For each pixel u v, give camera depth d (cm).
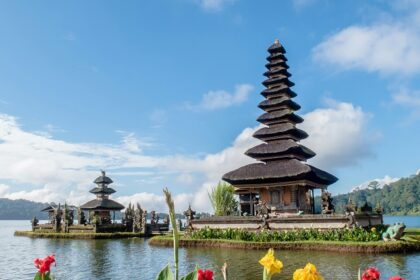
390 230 3169
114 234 5962
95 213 7031
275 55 5522
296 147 4747
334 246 3073
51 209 7975
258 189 4872
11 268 3009
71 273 2600
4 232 9888
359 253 2917
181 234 4688
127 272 2602
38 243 5316
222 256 3008
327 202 4131
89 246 4662
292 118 5266
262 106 5341
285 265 2428
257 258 2842
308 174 4444
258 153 4912
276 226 3928
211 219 4316
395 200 19850
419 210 18738
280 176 4478
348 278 1972
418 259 2581
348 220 3569
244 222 4122
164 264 2853
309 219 3769
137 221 6425
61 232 6688
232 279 2066
